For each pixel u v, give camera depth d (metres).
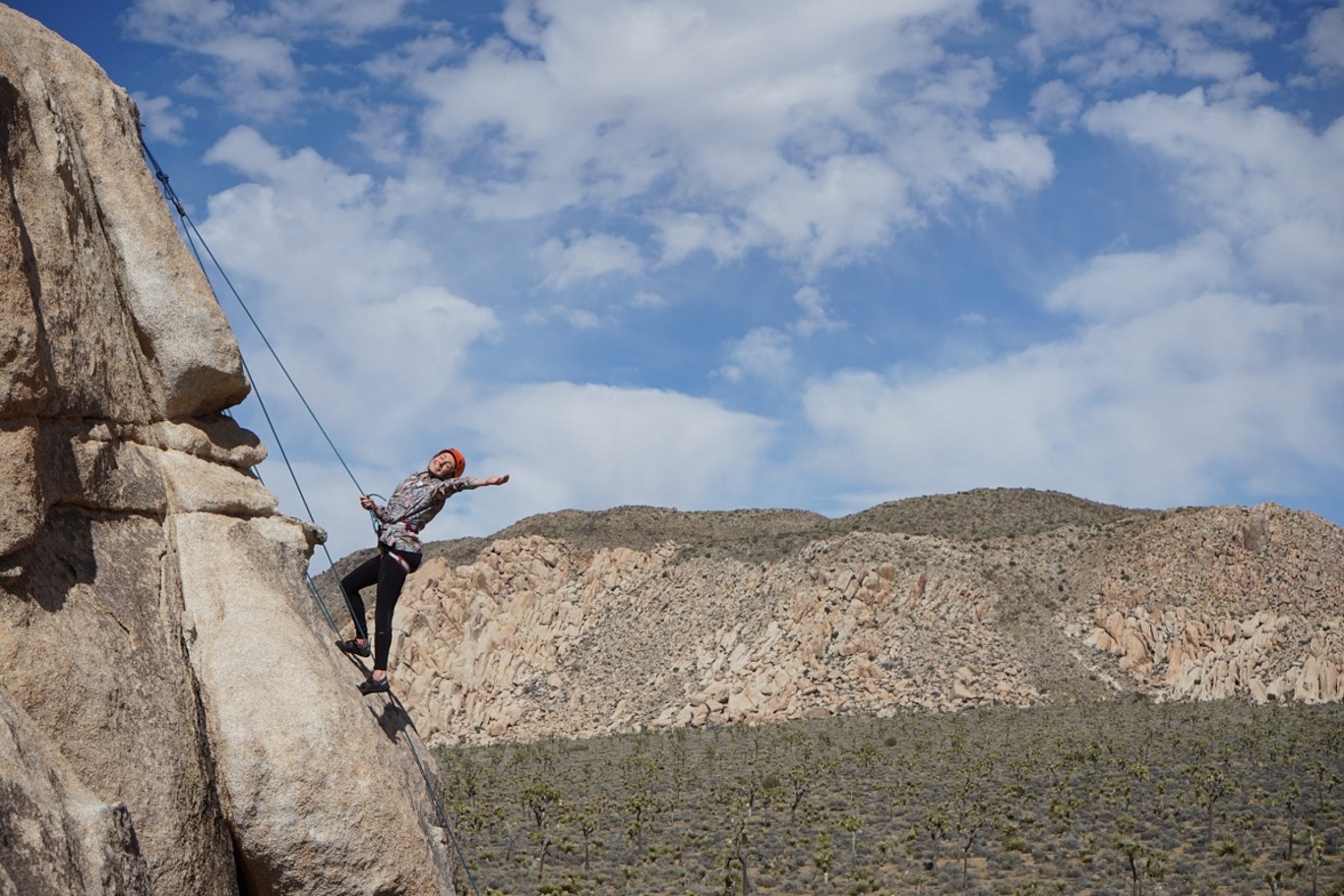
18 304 6.17
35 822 5.23
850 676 110.06
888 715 102.81
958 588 118.88
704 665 118.12
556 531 149.38
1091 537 129.50
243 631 7.51
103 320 7.52
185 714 6.89
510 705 119.94
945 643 113.12
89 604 6.61
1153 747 76.50
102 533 7.07
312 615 8.52
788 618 118.88
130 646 6.72
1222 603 113.56
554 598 136.00
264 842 7.01
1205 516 124.69
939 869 51.03
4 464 6.02
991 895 45.91
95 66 8.30
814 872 51.56
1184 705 100.06
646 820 65.31
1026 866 50.56
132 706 6.49
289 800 7.05
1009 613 117.75
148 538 7.43
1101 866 49.53
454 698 118.94
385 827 7.27
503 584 135.75
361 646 9.08
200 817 6.71
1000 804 62.59
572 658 127.38
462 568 134.62
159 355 8.02
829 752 84.56
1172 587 116.81
